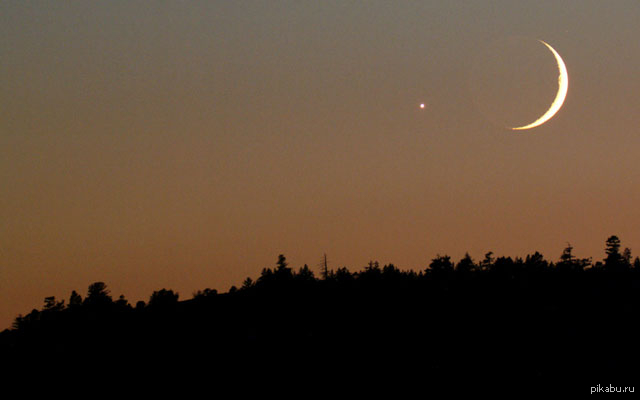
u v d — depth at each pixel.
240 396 140.12
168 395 143.12
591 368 139.62
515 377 138.38
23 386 150.00
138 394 144.62
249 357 157.88
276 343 164.00
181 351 163.75
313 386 141.88
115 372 154.75
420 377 141.62
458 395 134.12
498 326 162.38
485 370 142.00
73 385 149.62
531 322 162.62
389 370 145.75
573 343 149.75
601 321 159.50
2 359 163.00
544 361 143.38
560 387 133.75
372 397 135.88
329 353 156.50
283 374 147.88
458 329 163.25
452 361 147.00
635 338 150.12
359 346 158.88
